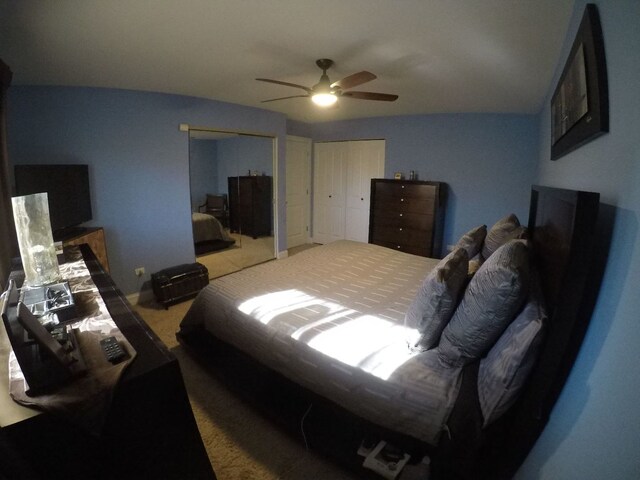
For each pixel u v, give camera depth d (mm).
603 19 1042
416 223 4516
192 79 2984
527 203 4199
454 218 4707
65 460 920
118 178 3342
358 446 1544
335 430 1653
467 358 1339
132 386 1002
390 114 4863
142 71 2715
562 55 1970
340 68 2648
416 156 4871
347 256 3117
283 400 1871
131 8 1695
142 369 1036
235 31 1972
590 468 710
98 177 3223
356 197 5652
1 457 814
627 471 575
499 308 1191
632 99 792
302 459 1635
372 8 1694
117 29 1932
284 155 5016
